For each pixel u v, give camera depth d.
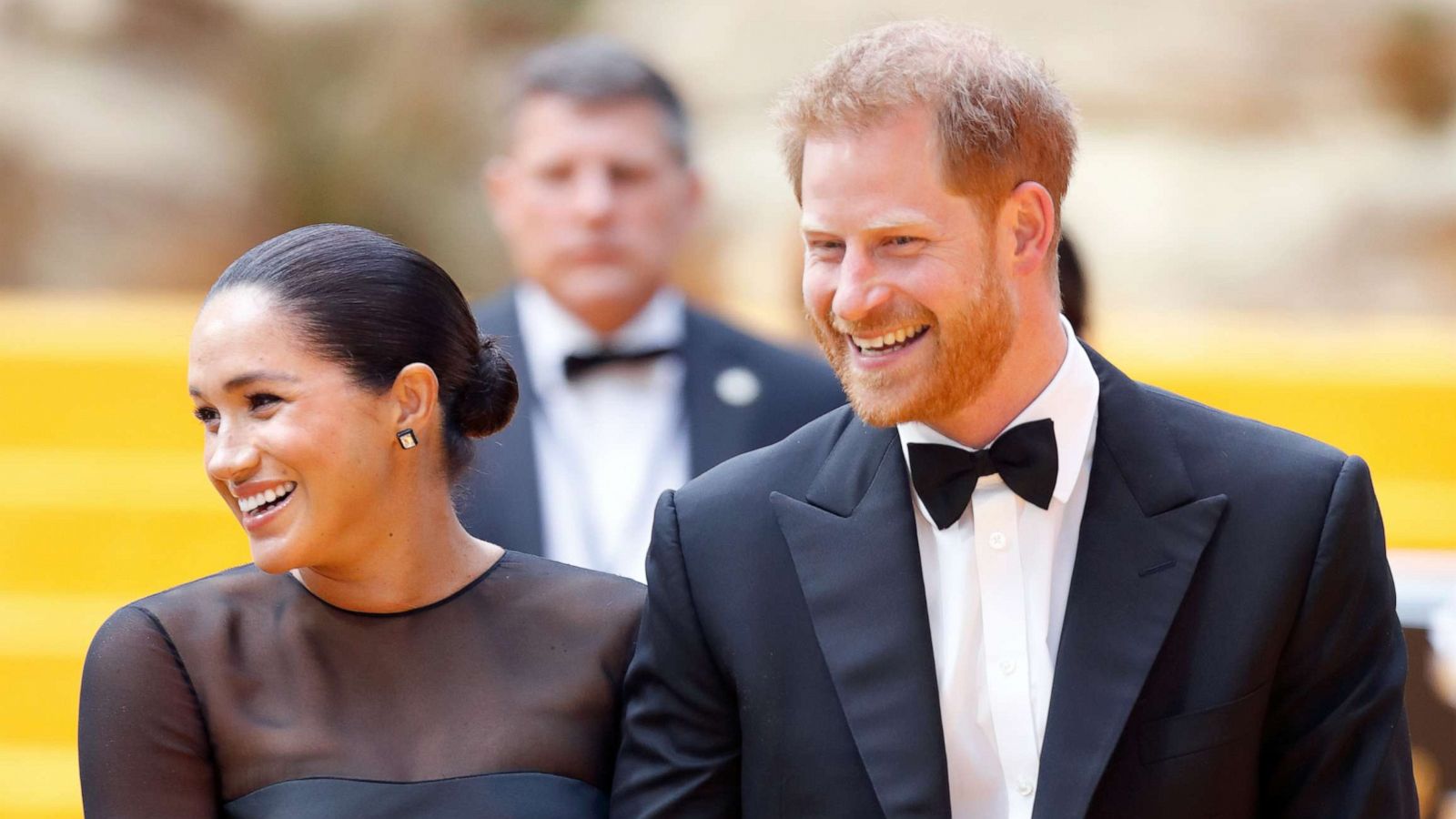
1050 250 8.60
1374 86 39.47
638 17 40.59
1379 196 37.59
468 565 9.30
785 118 8.52
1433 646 11.55
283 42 39.34
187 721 8.62
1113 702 8.13
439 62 39.84
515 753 8.81
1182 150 38.81
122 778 8.47
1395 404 22.61
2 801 17.39
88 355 22.17
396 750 8.70
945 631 8.66
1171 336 26.55
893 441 8.94
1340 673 8.31
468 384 9.16
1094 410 8.80
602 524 14.45
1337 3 39.72
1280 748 8.38
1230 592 8.30
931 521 8.77
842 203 8.08
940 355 8.19
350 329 8.59
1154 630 8.25
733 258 36.75
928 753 8.25
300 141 39.31
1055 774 8.08
